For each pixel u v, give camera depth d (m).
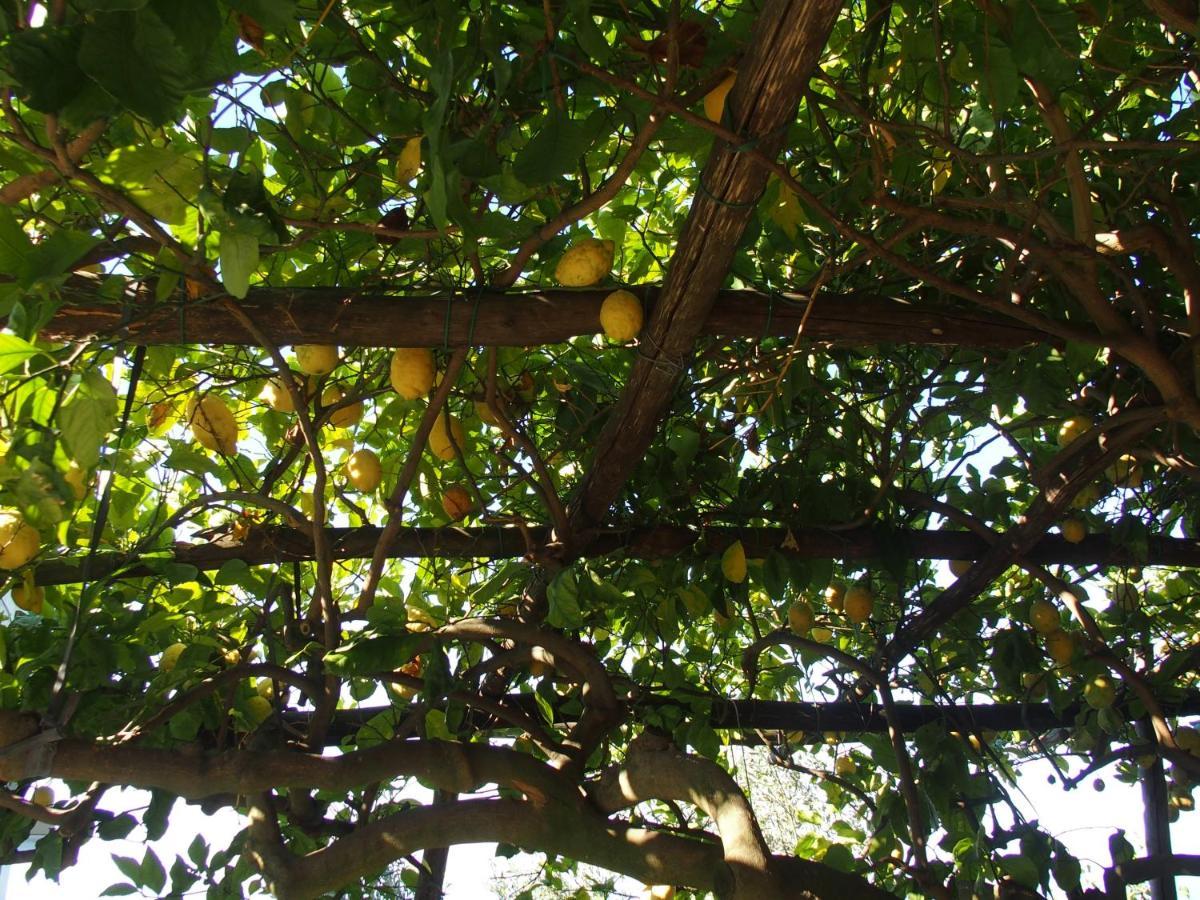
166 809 2.28
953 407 2.71
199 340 1.81
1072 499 2.58
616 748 3.23
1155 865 2.63
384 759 1.93
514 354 2.59
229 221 1.34
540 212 2.24
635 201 2.69
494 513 2.43
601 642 3.17
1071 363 2.21
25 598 2.00
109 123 1.35
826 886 1.68
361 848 1.98
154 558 2.15
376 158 2.01
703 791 1.83
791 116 1.47
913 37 1.98
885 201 1.92
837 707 3.13
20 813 2.10
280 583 2.43
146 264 1.96
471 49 1.56
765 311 2.07
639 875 1.90
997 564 2.77
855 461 2.86
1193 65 2.09
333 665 1.90
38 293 1.50
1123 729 3.29
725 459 2.87
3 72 1.09
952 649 3.35
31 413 1.60
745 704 3.06
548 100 1.69
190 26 1.04
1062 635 3.01
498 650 2.36
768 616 3.71
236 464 2.56
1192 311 2.16
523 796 2.12
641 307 1.91
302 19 1.76
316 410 2.14
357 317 1.84
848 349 2.86
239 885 2.40
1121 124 2.47
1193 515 3.29
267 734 2.37
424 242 2.07
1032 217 1.96
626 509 2.71
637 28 1.76
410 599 2.71
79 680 2.01
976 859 2.45
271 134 2.02
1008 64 1.79
